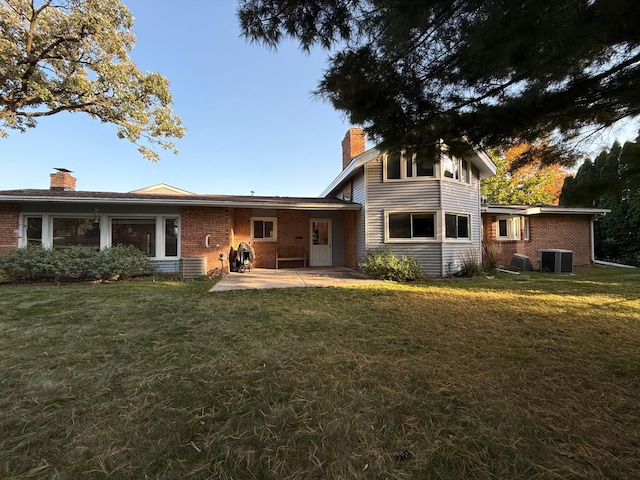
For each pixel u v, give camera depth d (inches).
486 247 487.8
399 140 137.9
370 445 71.4
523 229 547.5
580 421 80.9
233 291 275.6
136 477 61.4
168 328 161.6
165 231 391.5
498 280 358.3
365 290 283.6
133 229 383.2
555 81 102.2
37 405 87.3
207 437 74.1
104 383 101.0
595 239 630.5
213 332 155.6
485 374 108.9
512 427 78.1
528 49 82.0
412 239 402.9
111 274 333.7
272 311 200.7
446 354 127.6
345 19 96.1
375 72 109.5
